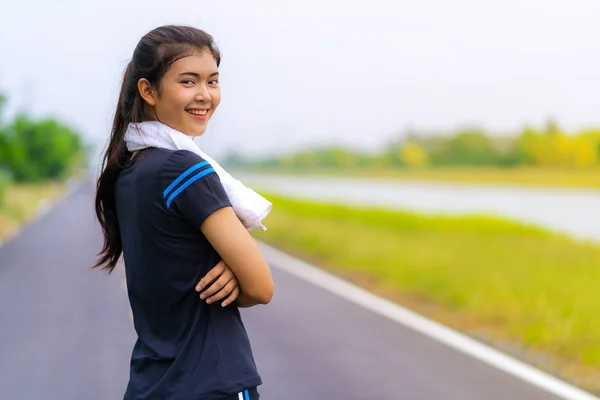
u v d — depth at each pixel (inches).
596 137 2305.6
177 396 77.3
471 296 365.4
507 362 254.4
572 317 309.6
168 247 78.2
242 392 78.5
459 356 263.6
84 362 257.8
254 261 76.9
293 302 380.8
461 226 888.3
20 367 252.5
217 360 78.1
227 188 79.8
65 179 3764.8
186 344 78.4
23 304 373.7
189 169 77.0
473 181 2442.2
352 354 266.4
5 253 637.3
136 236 80.8
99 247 657.0
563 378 234.2
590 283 404.5
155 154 80.1
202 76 82.1
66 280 454.9
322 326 317.4
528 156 2501.2
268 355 265.6
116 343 285.1
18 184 2632.9
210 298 78.0
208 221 76.3
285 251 666.2
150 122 82.1
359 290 424.2
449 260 514.9
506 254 557.0
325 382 230.4
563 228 898.1
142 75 82.0
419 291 401.7
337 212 1180.5
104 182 86.8
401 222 952.3
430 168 3422.7
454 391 220.5
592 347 266.2
